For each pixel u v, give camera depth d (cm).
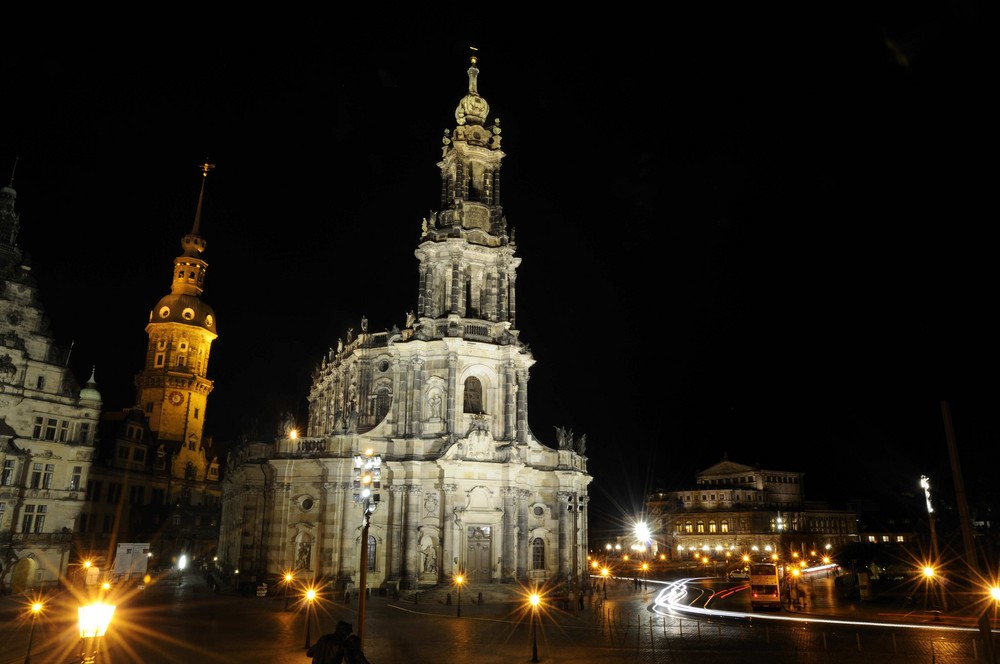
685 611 5188
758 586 5409
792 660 3050
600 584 8019
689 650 3350
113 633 3772
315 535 6425
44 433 6556
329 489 6431
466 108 8031
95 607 2039
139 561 6025
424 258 7481
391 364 7169
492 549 6669
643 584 8081
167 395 10988
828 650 3316
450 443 6644
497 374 7250
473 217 7681
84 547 7900
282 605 5375
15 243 6812
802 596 6069
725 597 6550
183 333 11419
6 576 5991
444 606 5500
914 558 6438
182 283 11831
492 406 7175
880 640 3650
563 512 7256
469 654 3200
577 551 7362
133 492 8981
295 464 6575
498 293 7606
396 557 6469
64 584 6469
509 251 7669
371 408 7194
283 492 6538
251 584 6362
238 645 3394
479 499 6694
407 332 7406
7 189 6812
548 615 4934
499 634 3888
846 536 15725
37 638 3500
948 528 6431
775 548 13225
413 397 6938
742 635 3878
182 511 10238
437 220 7769
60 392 6781
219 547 9056
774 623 4466
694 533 14062
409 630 4034
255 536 6725
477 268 7625
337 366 8369
